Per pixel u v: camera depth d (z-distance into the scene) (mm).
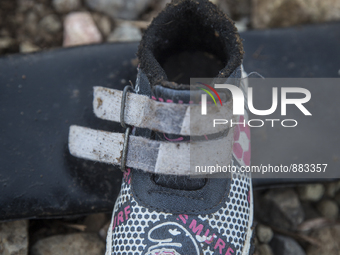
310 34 417
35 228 375
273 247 382
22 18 444
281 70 405
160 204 304
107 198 361
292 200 386
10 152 364
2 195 354
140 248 299
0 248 350
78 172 363
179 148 298
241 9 462
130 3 451
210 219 303
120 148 308
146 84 317
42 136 370
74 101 381
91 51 398
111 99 312
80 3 453
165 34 337
